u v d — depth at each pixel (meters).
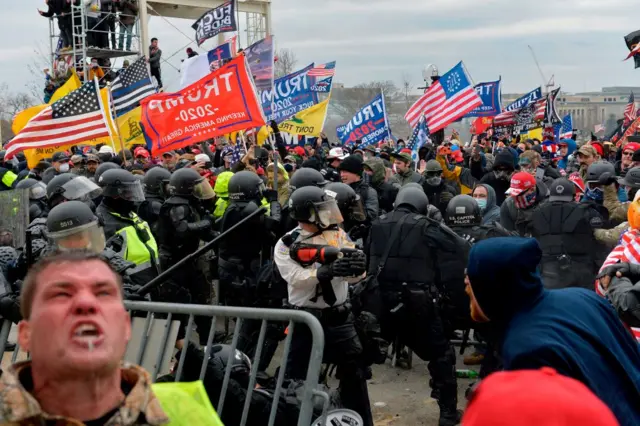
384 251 6.40
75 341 1.83
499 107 20.17
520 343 2.94
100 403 1.89
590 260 6.87
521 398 1.68
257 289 6.60
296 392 4.40
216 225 8.84
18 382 1.85
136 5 26.19
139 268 6.72
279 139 10.19
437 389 6.39
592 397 1.70
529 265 3.07
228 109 9.84
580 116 64.50
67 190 6.77
